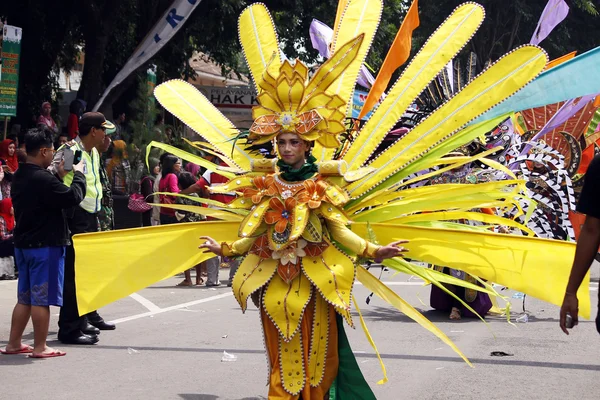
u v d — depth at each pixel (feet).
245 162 15.99
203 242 15.53
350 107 16.35
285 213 13.78
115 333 24.79
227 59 69.26
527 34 81.71
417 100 26.35
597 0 83.05
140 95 55.06
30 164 20.63
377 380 18.88
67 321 22.85
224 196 36.06
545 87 14.90
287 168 13.99
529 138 27.37
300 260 13.89
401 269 15.10
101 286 15.57
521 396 17.37
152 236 15.70
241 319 27.63
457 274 27.40
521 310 30.14
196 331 25.20
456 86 26.76
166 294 34.50
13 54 39.40
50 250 20.71
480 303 28.07
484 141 25.95
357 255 13.79
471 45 79.82
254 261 14.16
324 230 13.98
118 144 50.55
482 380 18.84
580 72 14.83
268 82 14.03
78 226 22.72
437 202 14.93
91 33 53.88
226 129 16.46
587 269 12.03
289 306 13.66
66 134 48.49
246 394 17.53
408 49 16.44
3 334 24.44
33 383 18.38
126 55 63.98
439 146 14.88
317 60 64.18
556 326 26.43
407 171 14.97
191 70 66.39
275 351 14.14
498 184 14.80
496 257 14.37
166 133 57.47
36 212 20.49
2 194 36.52
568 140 27.99
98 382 18.51
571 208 24.47
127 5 58.70
